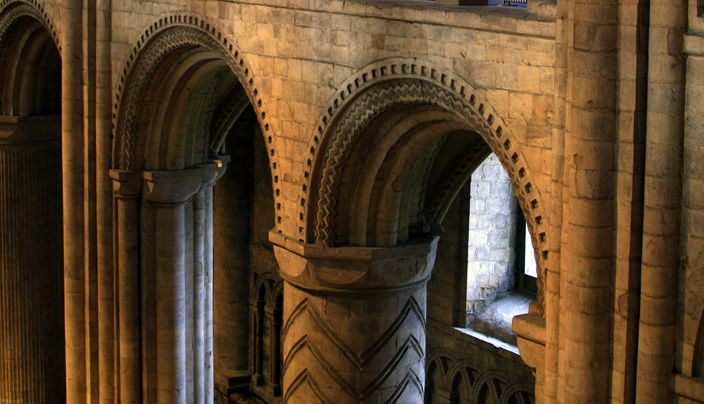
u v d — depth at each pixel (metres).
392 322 18.33
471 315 24.72
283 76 18.11
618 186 12.38
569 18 12.53
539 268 13.95
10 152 28.94
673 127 12.02
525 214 14.06
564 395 13.00
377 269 17.69
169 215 23.89
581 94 12.37
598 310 12.62
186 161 23.98
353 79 16.48
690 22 11.77
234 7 19.17
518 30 13.65
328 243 17.77
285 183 18.38
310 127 17.55
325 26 16.98
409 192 18.03
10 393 30.08
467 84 14.55
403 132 16.86
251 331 31.61
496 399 23.78
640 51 12.02
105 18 23.38
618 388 12.65
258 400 31.39
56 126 29.30
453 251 24.61
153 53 21.95
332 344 18.33
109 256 24.48
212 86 23.20
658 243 12.22
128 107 23.02
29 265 29.61
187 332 24.89
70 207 24.81
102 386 24.98
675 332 12.42
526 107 13.71
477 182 24.25
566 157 12.73
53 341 30.36
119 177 23.33
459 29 14.57
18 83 28.58
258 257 30.89
